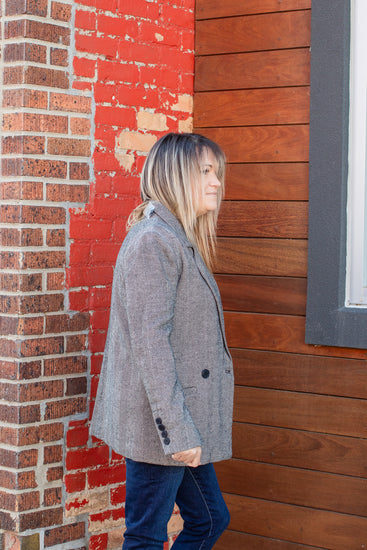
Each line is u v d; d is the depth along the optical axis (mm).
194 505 2369
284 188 3000
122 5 2955
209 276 2273
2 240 2715
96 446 2906
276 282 3023
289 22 2982
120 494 3002
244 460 3092
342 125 2826
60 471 2803
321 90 2863
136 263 2082
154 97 3084
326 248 2861
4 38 2711
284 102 3000
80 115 2836
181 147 2277
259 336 3057
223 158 2387
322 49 2857
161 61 3105
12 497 2703
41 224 2721
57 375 2777
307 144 2951
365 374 2844
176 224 2240
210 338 2232
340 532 2896
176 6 3148
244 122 3094
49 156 2740
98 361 2900
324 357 2920
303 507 2973
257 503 3068
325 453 2924
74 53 2811
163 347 2029
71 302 2814
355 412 2865
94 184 2885
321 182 2869
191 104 3219
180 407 2018
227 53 3131
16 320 2674
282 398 3010
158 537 2215
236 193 3105
